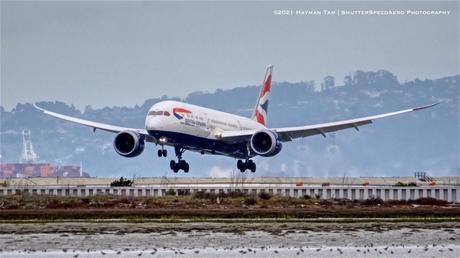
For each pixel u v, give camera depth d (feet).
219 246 496.23
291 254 477.36
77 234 533.96
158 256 473.26
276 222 581.94
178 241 510.58
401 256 472.85
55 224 574.56
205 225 567.18
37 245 500.33
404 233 535.19
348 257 471.21
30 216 611.06
